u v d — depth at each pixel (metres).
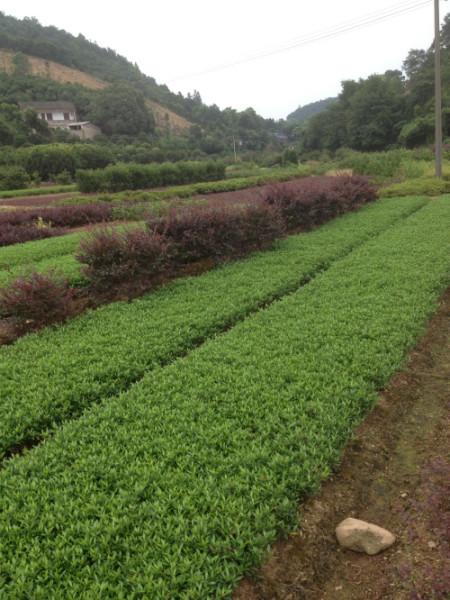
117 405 4.23
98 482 3.22
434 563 2.72
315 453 3.42
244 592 2.58
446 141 49.25
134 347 5.53
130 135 88.69
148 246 8.05
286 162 63.78
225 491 3.06
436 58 23.14
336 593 2.67
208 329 6.12
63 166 46.41
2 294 6.69
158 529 2.78
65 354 5.44
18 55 113.00
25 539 2.76
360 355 4.84
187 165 43.09
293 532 2.94
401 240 10.27
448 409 4.44
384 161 33.69
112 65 141.00
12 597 2.38
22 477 3.33
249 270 8.93
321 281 7.79
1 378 4.91
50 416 4.19
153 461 3.41
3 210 22.11
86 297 8.23
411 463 3.74
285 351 5.12
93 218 20.03
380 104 72.31
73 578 2.50
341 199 14.80
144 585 2.46
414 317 5.84
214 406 4.13
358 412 3.99
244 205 11.05
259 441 3.58
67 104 91.38
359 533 2.94
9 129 60.06
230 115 120.12
